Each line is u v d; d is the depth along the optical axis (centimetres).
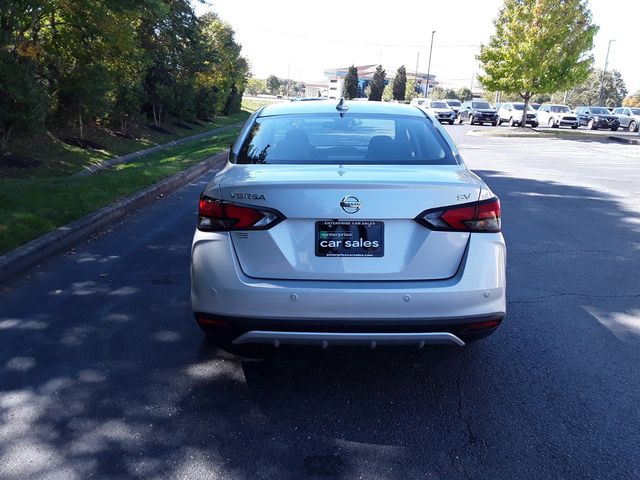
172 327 470
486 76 3419
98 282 574
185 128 3114
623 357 423
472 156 1953
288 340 338
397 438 322
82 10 1465
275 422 337
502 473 293
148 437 321
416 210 336
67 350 426
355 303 328
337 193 333
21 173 1316
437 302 332
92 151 1769
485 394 370
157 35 2706
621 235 800
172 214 899
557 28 3098
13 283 565
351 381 385
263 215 338
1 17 1257
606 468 297
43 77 1603
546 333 465
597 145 2600
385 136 429
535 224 866
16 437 320
